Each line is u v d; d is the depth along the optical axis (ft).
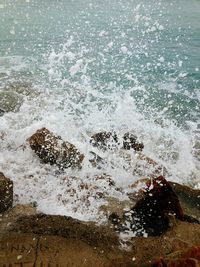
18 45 39.40
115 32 48.26
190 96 28.48
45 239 11.07
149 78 31.86
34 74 30.66
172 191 13.28
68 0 76.38
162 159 18.69
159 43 44.29
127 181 15.90
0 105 22.97
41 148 16.38
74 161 16.31
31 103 23.80
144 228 12.64
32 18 54.70
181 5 80.33
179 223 12.72
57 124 20.45
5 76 29.40
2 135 18.44
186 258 9.58
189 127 23.06
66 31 47.29
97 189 14.97
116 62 35.60
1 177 13.09
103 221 12.94
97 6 69.97
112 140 18.80
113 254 10.96
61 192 14.55
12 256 10.30
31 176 15.42
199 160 18.97
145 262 10.73
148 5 75.56
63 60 34.99
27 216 12.17
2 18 52.90
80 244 11.09
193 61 37.86
